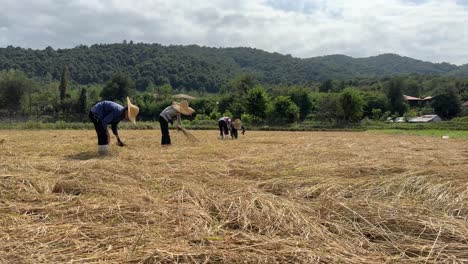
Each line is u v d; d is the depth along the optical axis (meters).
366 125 51.53
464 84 107.38
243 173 8.00
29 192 6.01
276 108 55.41
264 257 3.55
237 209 5.06
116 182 6.71
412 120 70.12
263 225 4.51
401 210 5.09
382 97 78.12
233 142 16.58
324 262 3.53
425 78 130.75
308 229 4.39
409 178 7.08
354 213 4.91
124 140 16.86
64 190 6.14
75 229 4.28
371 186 6.63
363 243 4.12
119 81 78.38
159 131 29.00
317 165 9.02
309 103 65.12
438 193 6.12
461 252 3.81
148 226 4.46
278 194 6.48
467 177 7.39
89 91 76.62
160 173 7.70
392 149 14.17
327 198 5.79
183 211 4.99
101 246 3.86
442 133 35.12
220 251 3.66
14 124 38.97
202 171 8.00
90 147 12.97
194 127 42.59
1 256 3.55
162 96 78.81
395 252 3.92
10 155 10.55
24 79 63.09
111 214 4.85
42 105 68.00
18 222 4.61
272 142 17.14
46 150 11.95
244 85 84.88
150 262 3.44
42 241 3.98
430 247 3.92
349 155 11.45
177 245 3.82
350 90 57.84
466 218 4.94
